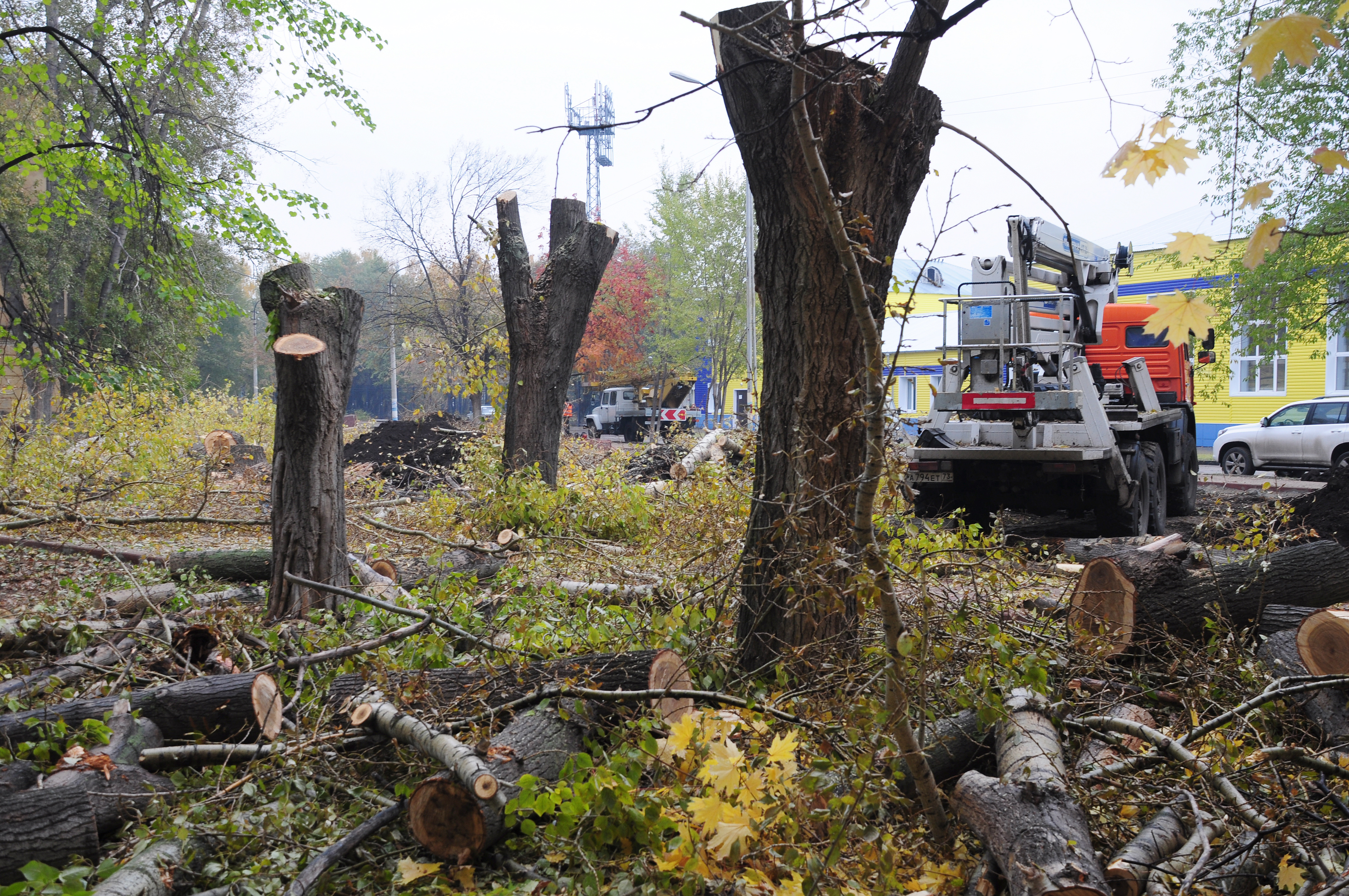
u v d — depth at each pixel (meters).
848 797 2.57
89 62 11.56
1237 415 27.64
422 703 3.62
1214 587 4.66
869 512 2.69
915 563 4.21
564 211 10.83
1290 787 2.99
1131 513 10.18
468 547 7.51
